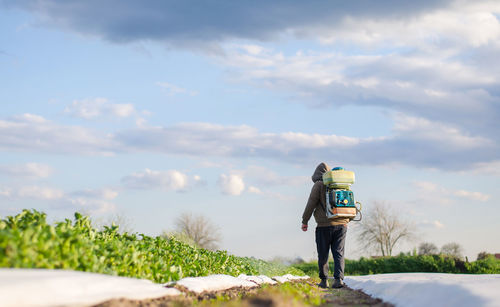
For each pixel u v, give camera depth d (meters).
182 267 7.59
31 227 4.79
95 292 4.05
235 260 11.40
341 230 8.05
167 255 7.65
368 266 23.77
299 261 26.11
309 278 13.19
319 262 8.23
